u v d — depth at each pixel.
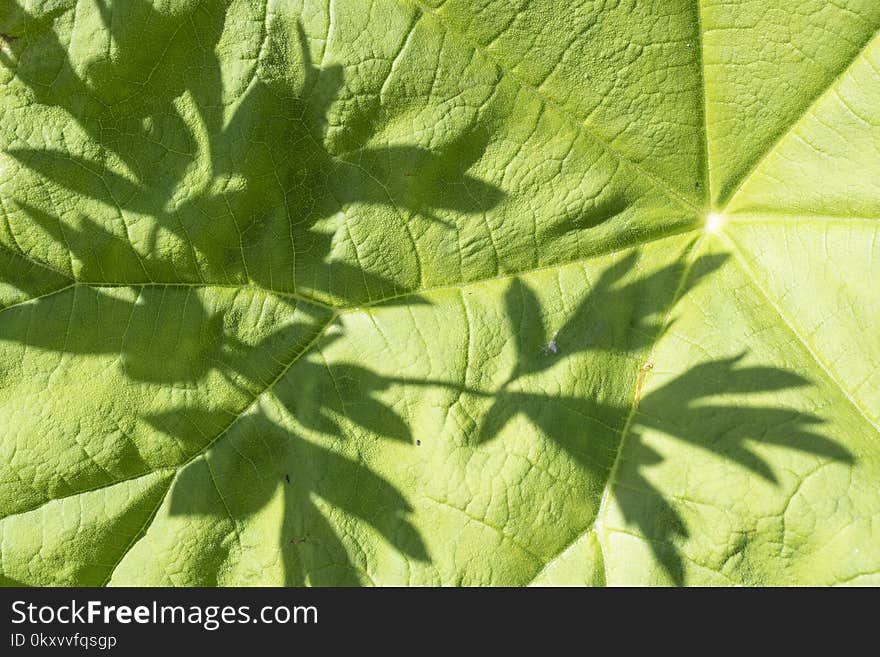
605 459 0.74
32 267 0.73
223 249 0.73
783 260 0.74
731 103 0.73
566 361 0.74
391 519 0.73
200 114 0.72
